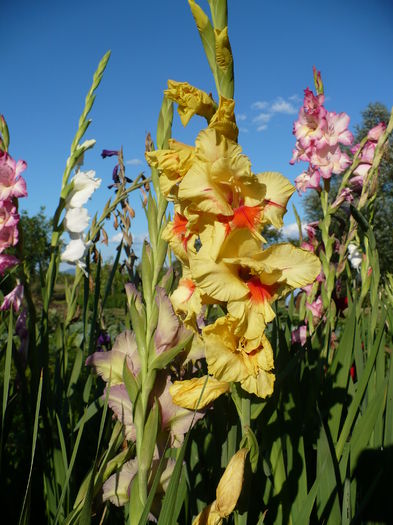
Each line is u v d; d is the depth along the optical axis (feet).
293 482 1.92
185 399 1.47
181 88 1.40
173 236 1.48
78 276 2.73
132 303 1.45
